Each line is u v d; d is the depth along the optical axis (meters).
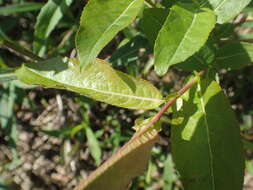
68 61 0.17
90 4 0.14
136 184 0.35
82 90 0.16
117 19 0.14
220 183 0.17
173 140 0.17
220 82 0.34
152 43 0.19
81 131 0.35
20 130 0.37
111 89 0.16
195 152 0.17
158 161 0.35
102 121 0.35
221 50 0.19
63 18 0.30
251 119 0.35
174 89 0.33
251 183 0.36
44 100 0.36
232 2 0.17
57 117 0.36
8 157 0.37
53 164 0.37
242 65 0.19
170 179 0.34
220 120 0.17
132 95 0.16
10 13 0.31
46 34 0.27
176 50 0.14
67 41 0.31
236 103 0.35
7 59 0.33
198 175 0.17
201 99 0.18
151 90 0.16
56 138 0.37
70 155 0.36
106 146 0.35
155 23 0.19
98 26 0.14
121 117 0.35
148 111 0.32
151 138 0.15
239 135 0.17
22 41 0.34
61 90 0.35
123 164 0.14
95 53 0.14
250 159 0.35
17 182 0.37
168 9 0.19
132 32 0.27
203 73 0.19
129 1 0.15
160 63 0.14
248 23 0.27
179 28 0.14
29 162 0.37
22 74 0.17
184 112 0.17
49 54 0.31
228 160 0.17
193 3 0.15
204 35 0.14
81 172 0.37
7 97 0.32
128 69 0.28
